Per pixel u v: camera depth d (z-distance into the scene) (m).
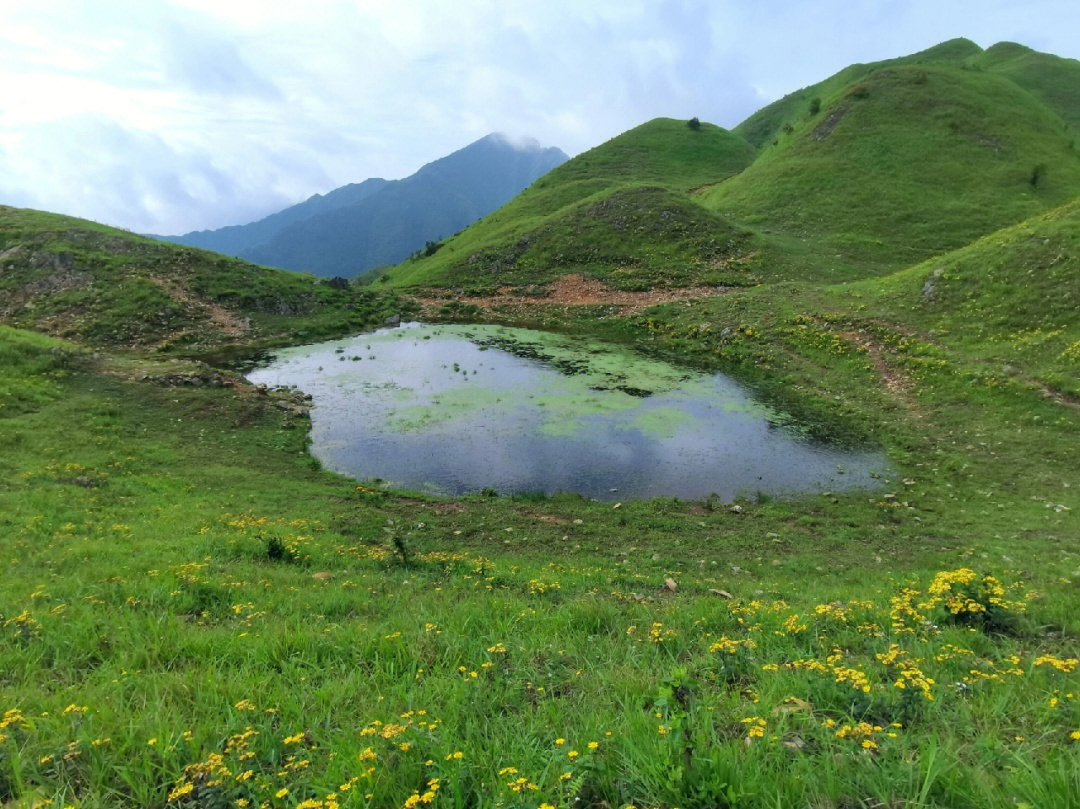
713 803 3.58
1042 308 26.34
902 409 23.48
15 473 15.78
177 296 37.44
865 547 14.34
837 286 36.56
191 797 4.02
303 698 5.42
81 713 5.01
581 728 4.62
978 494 17.05
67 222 43.09
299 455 20.69
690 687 5.33
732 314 35.44
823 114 70.06
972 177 55.47
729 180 70.19
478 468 20.05
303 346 35.84
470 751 4.24
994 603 8.38
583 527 15.46
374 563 11.86
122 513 13.99
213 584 9.46
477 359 32.78
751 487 18.48
